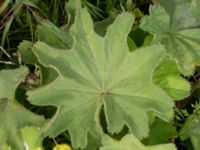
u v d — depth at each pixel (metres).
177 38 0.17
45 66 0.16
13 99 0.16
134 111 0.16
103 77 0.16
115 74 0.16
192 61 0.17
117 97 0.16
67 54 0.16
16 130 0.16
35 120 0.16
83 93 0.16
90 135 0.17
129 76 0.16
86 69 0.16
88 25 0.16
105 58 0.16
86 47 0.16
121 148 0.16
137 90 0.16
